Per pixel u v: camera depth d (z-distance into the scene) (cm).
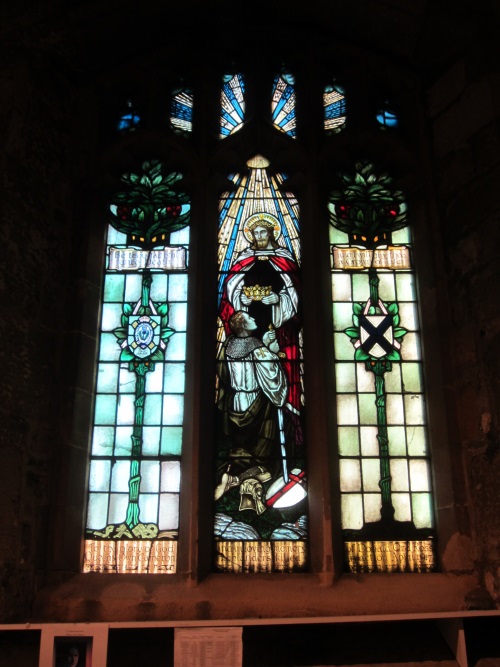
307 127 582
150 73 596
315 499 475
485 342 479
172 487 482
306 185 566
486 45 534
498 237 486
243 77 610
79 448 484
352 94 595
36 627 374
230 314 534
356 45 602
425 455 497
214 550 470
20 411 454
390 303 539
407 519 482
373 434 501
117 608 434
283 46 613
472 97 540
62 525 456
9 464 438
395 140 572
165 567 462
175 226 560
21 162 504
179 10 585
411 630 417
